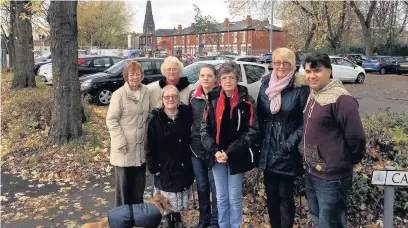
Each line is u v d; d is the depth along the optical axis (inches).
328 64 120.9
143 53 2026.3
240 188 151.6
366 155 183.9
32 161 278.4
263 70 428.5
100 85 501.7
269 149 146.5
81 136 307.9
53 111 305.1
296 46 1407.5
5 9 639.8
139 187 177.0
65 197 217.3
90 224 155.6
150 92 176.4
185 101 173.2
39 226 180.5
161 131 159.5
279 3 1328.7
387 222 121.3
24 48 650.8
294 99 139.5
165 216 169.9
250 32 2891.2
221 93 147.9
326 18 1122.7
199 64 415.2
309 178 132.0
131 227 148.0
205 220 167.6
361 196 168.6
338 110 116.8
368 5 1598.2
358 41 2220.7
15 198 217.9
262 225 171.5
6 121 393.4
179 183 163.8
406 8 1769.2
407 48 1763.0
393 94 701.9
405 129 211.3
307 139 125.0
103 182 241.4
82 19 2281.0
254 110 147.1
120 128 169.3
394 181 118.6
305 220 168.2
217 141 148.4
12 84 669.3
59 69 298.4
